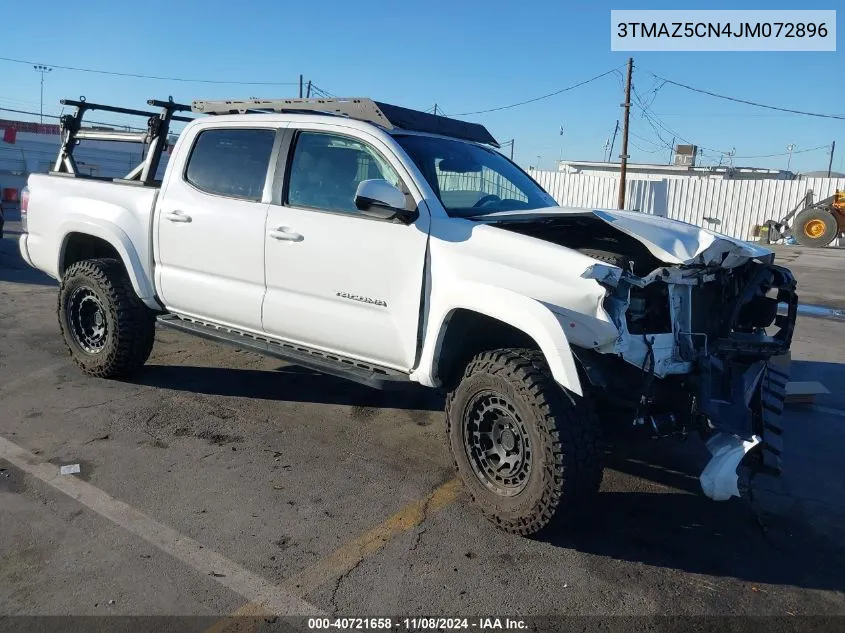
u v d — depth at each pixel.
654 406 3.54
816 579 3.31
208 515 3.65
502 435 3.57
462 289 3.59
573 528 3.68
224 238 4.65
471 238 3.66
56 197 5.75
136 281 5.18
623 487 4.21
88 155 20.94
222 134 4.86
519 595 3.08
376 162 4.11
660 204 28.45
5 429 4.64
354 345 4.17
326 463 4.34
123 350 5.32
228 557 3.27
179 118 6.31
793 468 4.59
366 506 3.82
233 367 6.18
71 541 3.35
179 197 4.93
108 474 4.06
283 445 4.59
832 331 8.98
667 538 3.63
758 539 3.66
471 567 3.28
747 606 3.07
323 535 3.50
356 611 2.93
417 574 3.20
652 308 3.56
